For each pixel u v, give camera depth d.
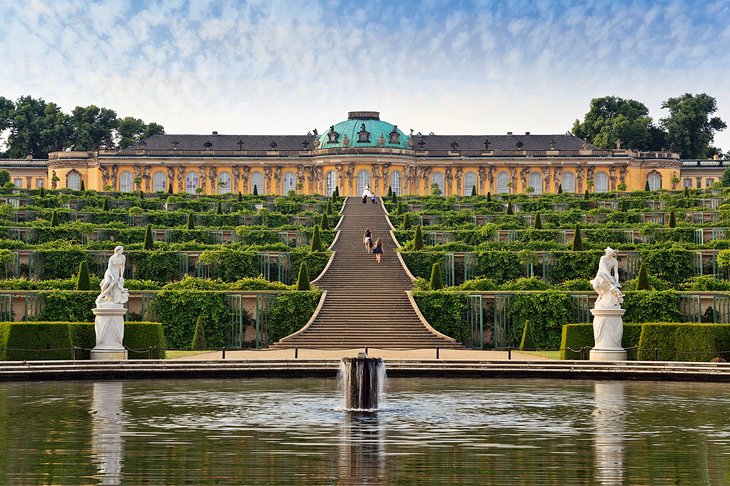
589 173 158.50
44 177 163.62
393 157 155.62
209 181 159.75
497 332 67.25
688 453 29.86
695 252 78.00
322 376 50.81
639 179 159.25
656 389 45.31
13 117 173.25
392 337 64.50
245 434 32.81
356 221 102.69
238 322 67.81
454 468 27.86
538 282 71.81
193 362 51.09
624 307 65.19
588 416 36.66
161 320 67.44
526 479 26.66
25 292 66.06
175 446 30.77
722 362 52.66
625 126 167.50
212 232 92.81
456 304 67.38
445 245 83.94
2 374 48.16
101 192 126.12
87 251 79.38
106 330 55.09
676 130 171.62
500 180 159.38
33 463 28.34
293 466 28.06
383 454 29.69
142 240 91.69
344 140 156.75
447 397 42.09
